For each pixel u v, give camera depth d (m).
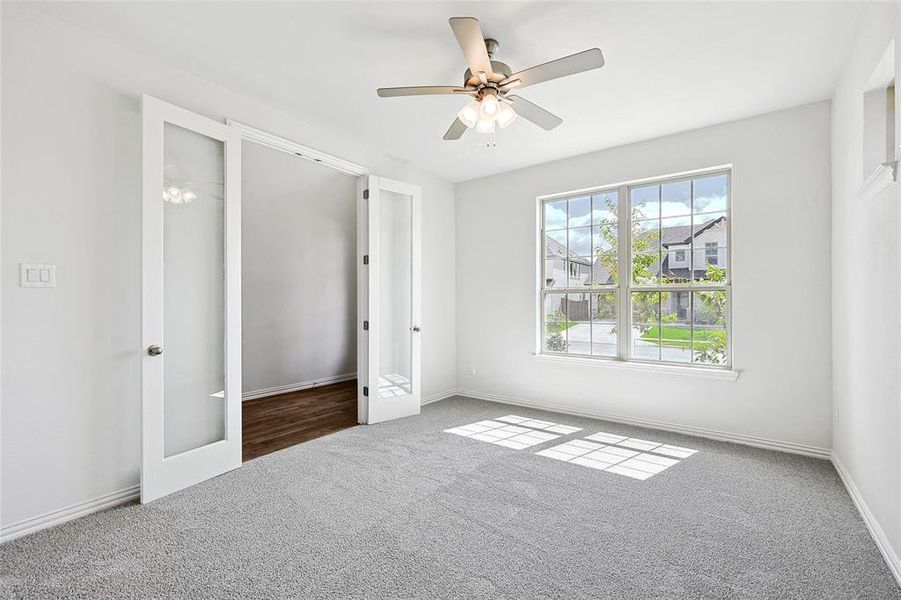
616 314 4.11
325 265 6.41
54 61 2.19
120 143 2.43
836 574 1.80
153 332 2.42
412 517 2.27
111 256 2.40
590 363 4.16
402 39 2.40
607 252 4.18
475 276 5.06
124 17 2.20
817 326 3.10
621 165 3.98
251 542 2.03
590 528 2.16
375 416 4.04
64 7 2.12
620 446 3.36
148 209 2.40
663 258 3.86
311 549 1.98
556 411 4.43
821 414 3.09
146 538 2.06
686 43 2.40
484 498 2.49
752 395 3.36
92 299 2.32
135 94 2.50
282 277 5.84
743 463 3.00
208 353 2.84
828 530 2.14
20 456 2.08
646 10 2.12
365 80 2.85
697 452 3.22
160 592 1.68
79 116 2.28
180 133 2.68
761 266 3.31
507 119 2.32
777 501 2.45
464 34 1.87
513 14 2.16
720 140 3.48
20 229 2.08
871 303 2.14
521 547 2.00
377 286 4.07
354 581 1.75
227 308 2.88
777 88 2.90
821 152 3.08
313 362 6.23
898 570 1.75
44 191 2.16
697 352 3.68
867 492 2.22
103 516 2.26
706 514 2.30
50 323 2.18
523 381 4.68
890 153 2.19
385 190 4.18
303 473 2.86
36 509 2.12
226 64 2.65
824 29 2.27
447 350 5.11
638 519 2.25
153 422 2.43
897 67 1.71
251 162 5.50
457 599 1.65
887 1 1.87
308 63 2.64
